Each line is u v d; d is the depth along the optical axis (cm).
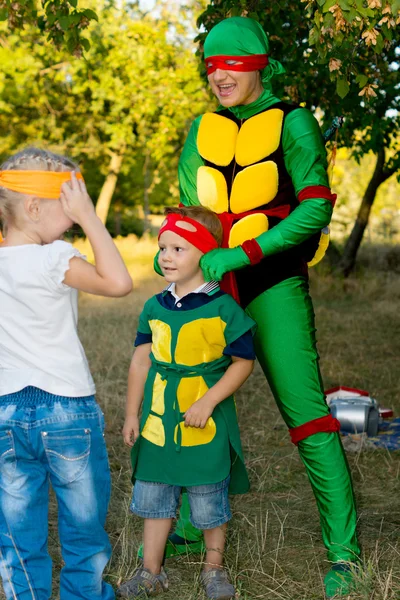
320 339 841
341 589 277
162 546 286
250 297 291
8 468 240
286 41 537
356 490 399
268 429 511
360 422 495
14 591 241
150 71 1587
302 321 291
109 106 1894
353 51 351
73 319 243
